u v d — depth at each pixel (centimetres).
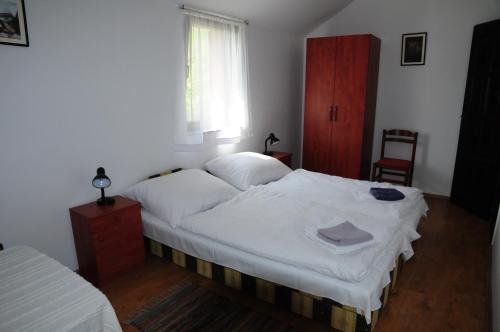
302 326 191
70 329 119
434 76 405
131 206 243
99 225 224
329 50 419
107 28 246
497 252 228
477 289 230
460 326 194
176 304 213
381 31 429
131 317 202
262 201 268
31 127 215
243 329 190
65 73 227
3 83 199
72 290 139
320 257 181
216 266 229
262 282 208
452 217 361
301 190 302
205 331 189
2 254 168
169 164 312
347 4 441
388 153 453
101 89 249
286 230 214
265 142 424
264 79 423
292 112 495
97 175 234
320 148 451
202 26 311
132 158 280
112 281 238
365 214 243
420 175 437
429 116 417
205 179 289
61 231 239
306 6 395
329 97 430
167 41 289
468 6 372
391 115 443
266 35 412
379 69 439
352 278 169
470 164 371
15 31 199
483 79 349
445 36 390
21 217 217
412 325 195
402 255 236
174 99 304
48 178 228
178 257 253
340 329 184
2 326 117
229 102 351
